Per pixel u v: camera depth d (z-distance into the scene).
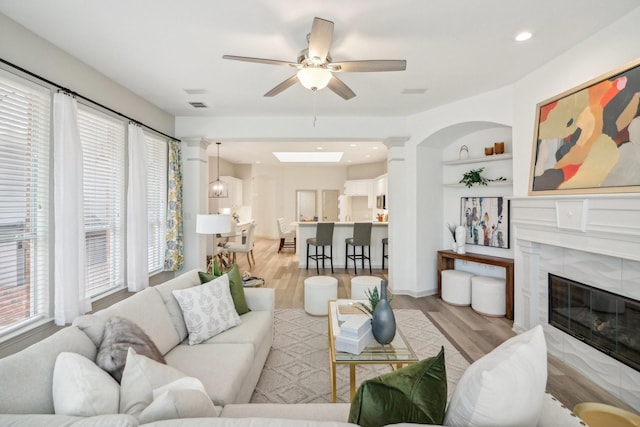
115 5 2.10
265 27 2.37
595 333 2.45
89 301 2.80
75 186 2.64
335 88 2.80
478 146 4.47
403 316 3.84
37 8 2.13
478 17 2.24
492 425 0.89
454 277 4.29
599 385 2.36
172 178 4.42
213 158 8.83
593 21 2.28
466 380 0.98
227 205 9.37
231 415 1.47
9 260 2.30
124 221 3.53
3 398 1.02
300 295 4.75
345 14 2.20
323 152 8.15
